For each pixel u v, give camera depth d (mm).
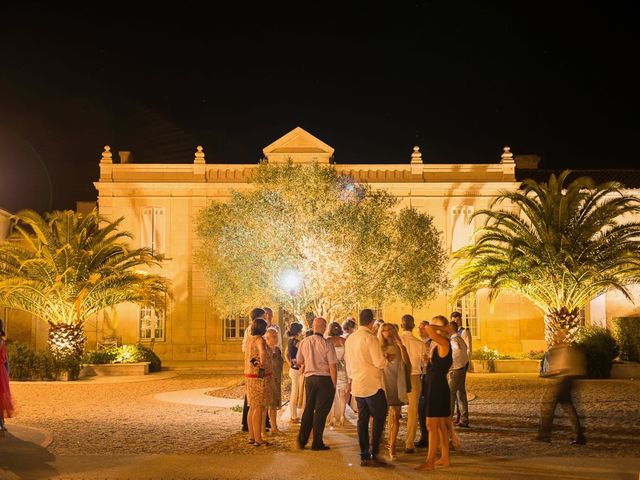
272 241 21906
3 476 10016
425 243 23562
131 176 36156
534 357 31062
